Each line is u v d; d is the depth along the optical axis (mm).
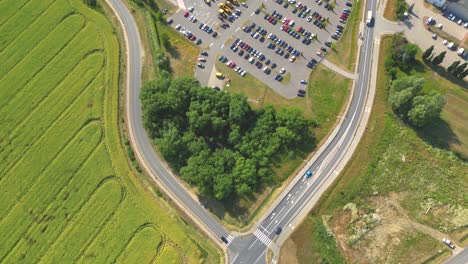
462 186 110250
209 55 139000
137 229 118812
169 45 140625
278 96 130500
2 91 142250
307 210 115812
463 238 105375
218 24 143500
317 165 120188
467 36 129875
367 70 130125
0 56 148625
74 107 137000
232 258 113500
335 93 128625
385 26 135625
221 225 117938
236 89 133125
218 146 126625
